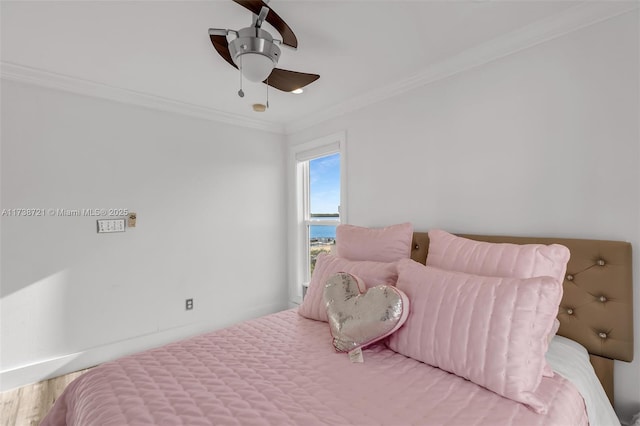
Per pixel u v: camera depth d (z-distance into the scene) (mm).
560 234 1715
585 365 1418
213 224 3193
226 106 3027
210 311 3166
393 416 1018
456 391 1150
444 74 2199
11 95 2221
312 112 3201
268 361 1422
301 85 2078
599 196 1592
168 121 2920
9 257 2219
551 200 1747
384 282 1771
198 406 1081
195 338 1707
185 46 1948
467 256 1609
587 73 1626
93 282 2539
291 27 1749
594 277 1536
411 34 1836
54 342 2371
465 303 1274
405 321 1442
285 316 2090
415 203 2412
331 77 2387
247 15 1646
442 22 1725
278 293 3701
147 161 2805
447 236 1819
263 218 3572
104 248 2590
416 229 2408
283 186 3758
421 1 1543
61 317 2400
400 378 1254
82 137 2494
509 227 1908
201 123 3119
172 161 2941
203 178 3129
